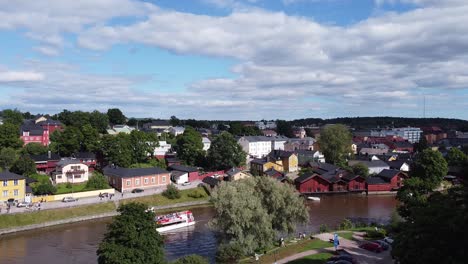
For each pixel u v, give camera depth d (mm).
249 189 61625
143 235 41750
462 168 34875
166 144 163625
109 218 88062
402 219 69938
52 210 84938
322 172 129375
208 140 183125
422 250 29547
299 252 54062
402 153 185125
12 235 75125
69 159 117750
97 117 186625
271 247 59156
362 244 55625
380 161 144500
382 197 113062
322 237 62594
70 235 75375
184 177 118000
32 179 97938
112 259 39188
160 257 42250
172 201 101625
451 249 28703
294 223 63344
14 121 170000
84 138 133500
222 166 136125
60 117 197625
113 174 109062
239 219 56469
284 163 146125
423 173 105562
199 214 92875
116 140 123125
